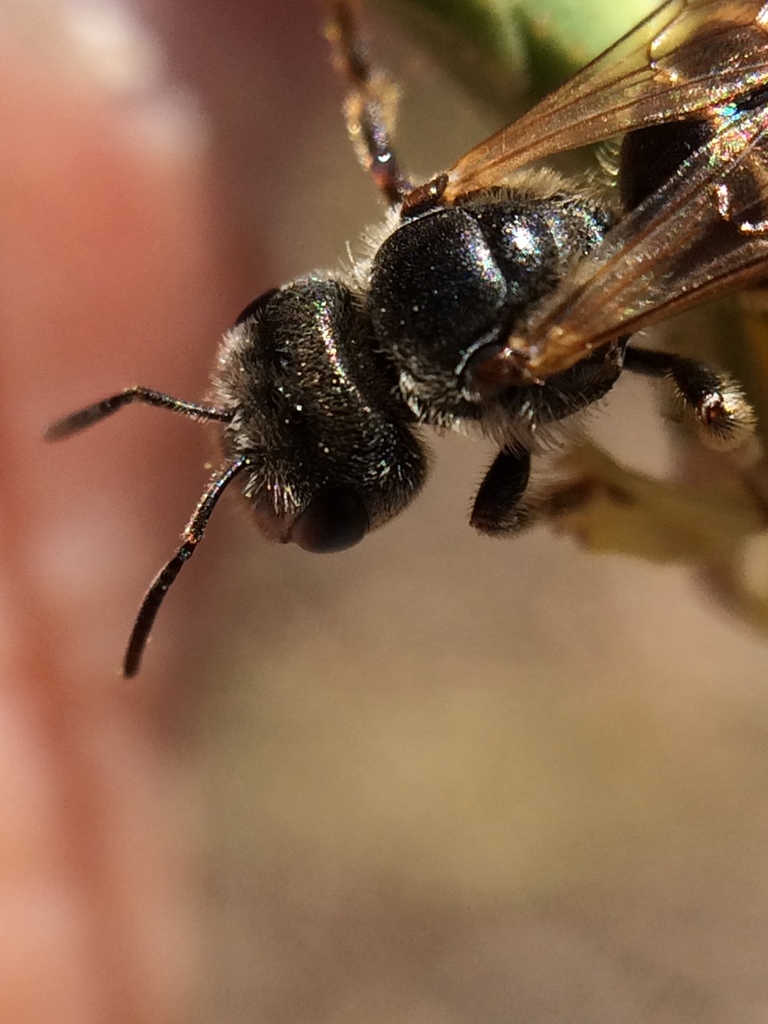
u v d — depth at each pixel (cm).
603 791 6
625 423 5
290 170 6
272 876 6
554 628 7
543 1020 6
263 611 7
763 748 6
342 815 6
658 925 6
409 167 5
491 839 6
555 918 6
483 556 7
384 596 7
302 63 6
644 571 7
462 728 7
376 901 6
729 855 6
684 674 6
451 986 6
